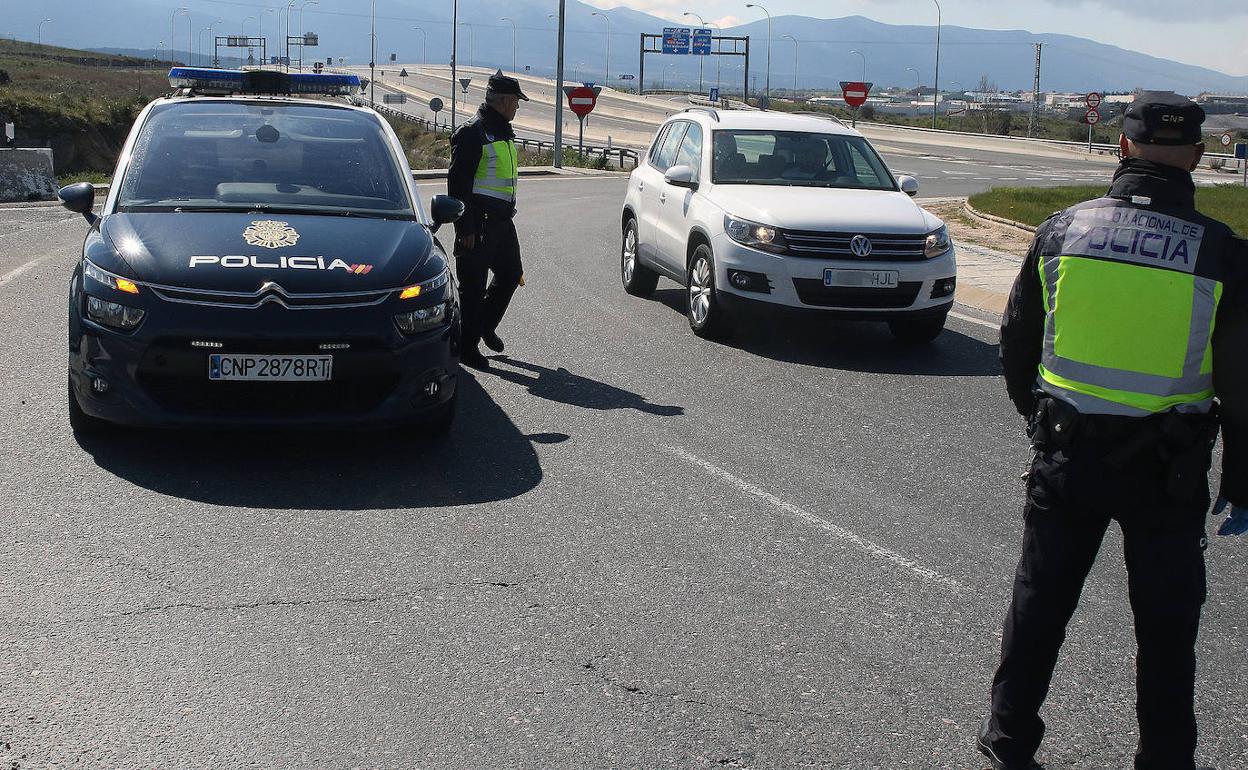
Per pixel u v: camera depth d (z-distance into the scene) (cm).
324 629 425
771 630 439
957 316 1165
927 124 9944
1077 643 440
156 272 599
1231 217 2083
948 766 350
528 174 3444
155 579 462
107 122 5100
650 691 388
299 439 660
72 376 609
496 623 436
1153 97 313
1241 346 300
